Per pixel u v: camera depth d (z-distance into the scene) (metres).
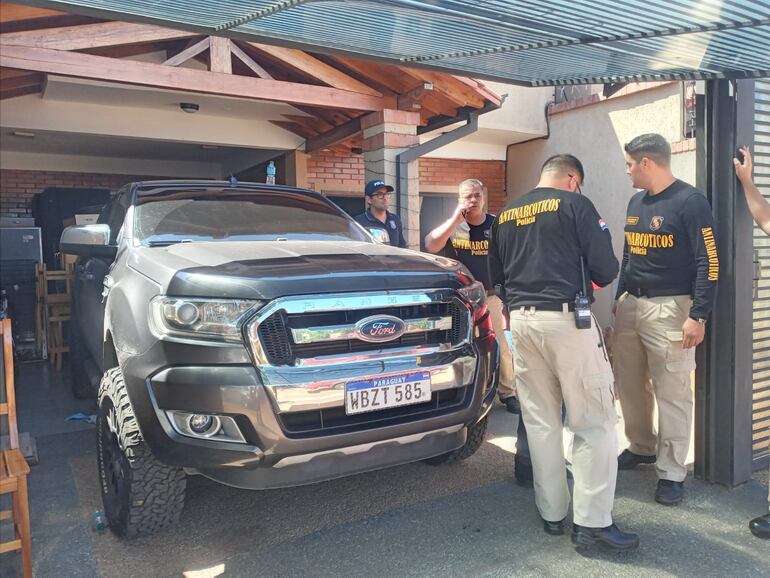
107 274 4.03
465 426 3.35
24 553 2.62
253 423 2.71
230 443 2.75
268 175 5.64
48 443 4.75
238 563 2.96
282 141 9.14
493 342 3.58
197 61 6.96
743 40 2.96
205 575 2.86
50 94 7.30
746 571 2.83
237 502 3.64
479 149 10.52
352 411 2.89
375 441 2.96
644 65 3.63
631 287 3.73
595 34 3.08
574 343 2.99
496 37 3.24
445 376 3.17
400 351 3.05
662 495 3.51
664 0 2.53
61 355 7.69
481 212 5.20
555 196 3.06
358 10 2.84
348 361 2.90
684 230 3.41
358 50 3.58
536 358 3.16
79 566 2.93
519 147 10.48
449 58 3.74
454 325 3.30
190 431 2.79
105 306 3.61
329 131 8.42
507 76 4.15
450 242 5.38
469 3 2.70
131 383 2.92
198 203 4.39
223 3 2.81
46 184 10.34
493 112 9.37
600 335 3.06
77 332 5.82
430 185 10.38
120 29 5.65
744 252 3.64
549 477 3.18
